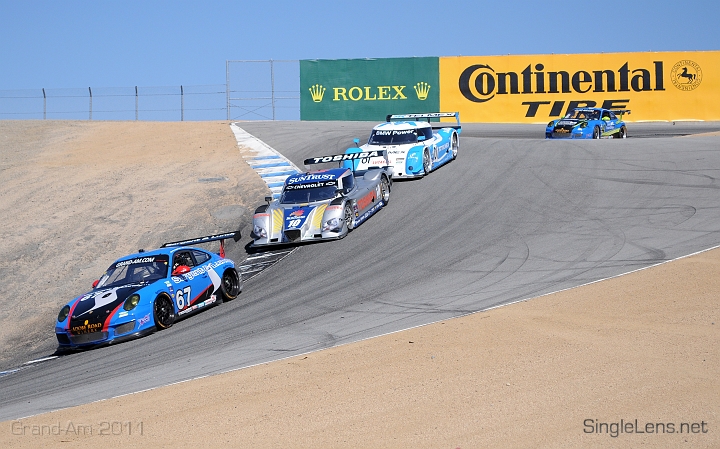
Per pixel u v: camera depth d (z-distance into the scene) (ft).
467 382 38.88
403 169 103.96
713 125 177.47
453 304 56.85
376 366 43.09
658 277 56.34
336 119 195.93
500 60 189.06
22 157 141.28
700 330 43.96
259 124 176.76
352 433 33.53
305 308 62.85
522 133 164.66
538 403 35.17
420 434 32.76
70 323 62.23
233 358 50.06
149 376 48.62
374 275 70.13
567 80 187.42
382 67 193.26
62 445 35.83
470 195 95.55
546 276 61.72
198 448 33.55
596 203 86.17
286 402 38.60
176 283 66.74
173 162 130.72
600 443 30.55
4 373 60.03
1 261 88.43
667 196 85.76
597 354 41.50
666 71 185.68
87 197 111.14
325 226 84.28
